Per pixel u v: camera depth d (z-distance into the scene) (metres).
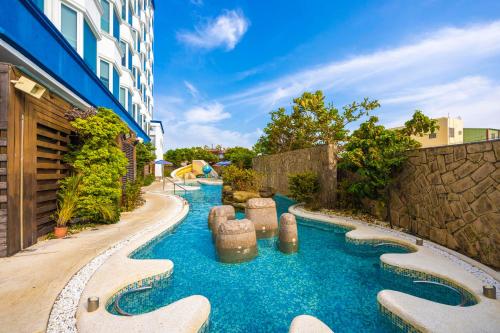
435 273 4.72
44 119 6.41
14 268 4.71
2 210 5.19
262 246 7.51
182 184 27.02
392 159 7.88
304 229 9.16
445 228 6.21
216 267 5.92
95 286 4.15
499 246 4.80
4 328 3.08
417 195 7.29
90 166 7.83
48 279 4.32
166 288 4.91
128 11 19.39
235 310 4.23
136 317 3.38
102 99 12.05
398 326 3.63
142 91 25.16
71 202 7.02
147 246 6.84
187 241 7.85
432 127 11.62
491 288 3.86
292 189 12.22
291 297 4.65
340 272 5.68
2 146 5.13
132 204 11.79
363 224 8.70
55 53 7.33
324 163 12.05
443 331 3.12
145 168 27.84
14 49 5.52
